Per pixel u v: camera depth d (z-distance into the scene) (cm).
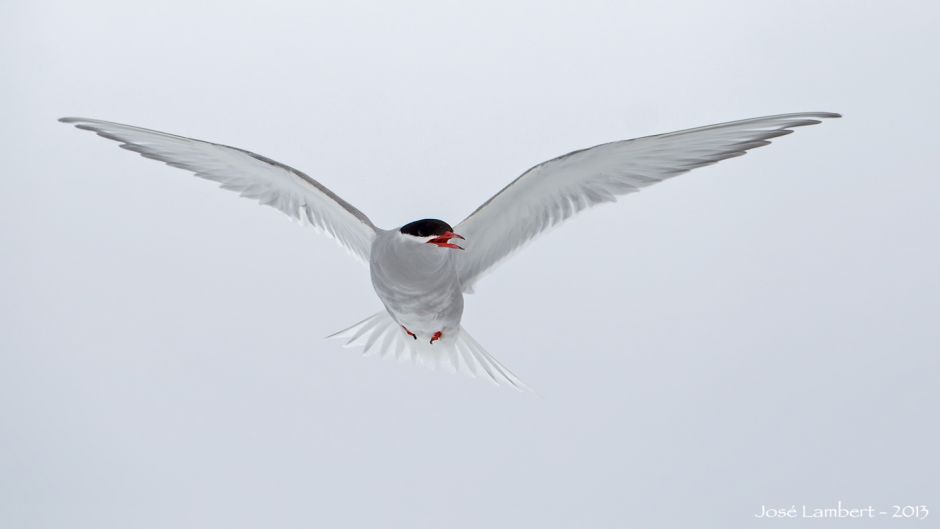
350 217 786
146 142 779
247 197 830
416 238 729
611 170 738
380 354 847
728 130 681
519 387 814
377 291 774
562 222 776
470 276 817
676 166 726
